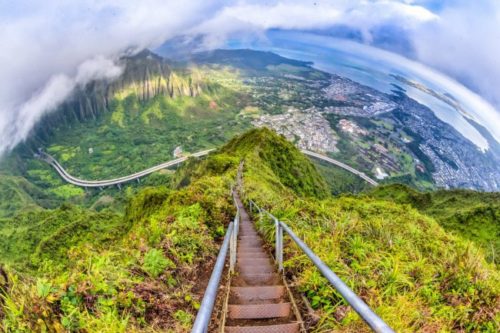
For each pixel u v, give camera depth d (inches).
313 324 151.1
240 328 150.9
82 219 1996.8
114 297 159.8
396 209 700.7
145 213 1317.7
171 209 470.9
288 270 229.8
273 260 269.6
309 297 175.3
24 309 128.6
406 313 135.9
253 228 486.6
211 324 164.2
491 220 1646.2
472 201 2573.8
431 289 169.8
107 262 192.7
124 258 218.7
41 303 133.3
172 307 179.0
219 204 489.4
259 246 345.1
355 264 194.1
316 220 352.2
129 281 177.9
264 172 2017.7
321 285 174.7
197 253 274.5
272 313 168.1
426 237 340.8
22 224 3041.3
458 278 174.4
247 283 224.7
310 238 261.4
